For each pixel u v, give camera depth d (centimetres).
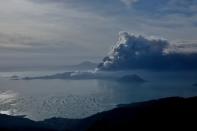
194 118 12200
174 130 11550
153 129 11862
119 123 13050
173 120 12231
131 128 12312
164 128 11775
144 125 12288
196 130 11381
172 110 13012
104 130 12738
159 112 13012
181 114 12600
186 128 11569
